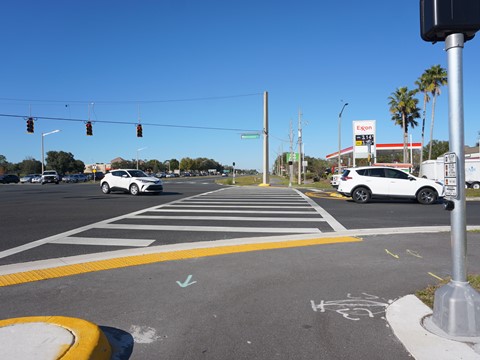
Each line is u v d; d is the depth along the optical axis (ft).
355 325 14.29
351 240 30.25
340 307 16.12
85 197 76.69
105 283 19.45
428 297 16.76
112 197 76.64
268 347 12.67
